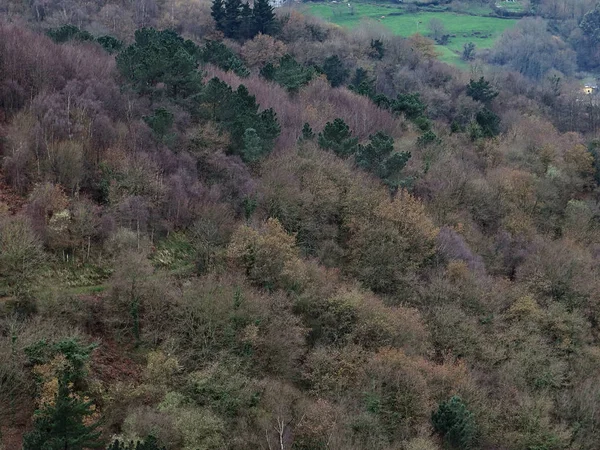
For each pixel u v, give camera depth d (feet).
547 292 311.68
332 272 270.67
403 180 338.13
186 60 329.93
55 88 307.58
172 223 277.64
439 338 264.93
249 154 305.73
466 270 290.35
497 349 270.05
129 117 307.78
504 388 247.29
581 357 280.51
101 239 255.29
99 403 190.70
